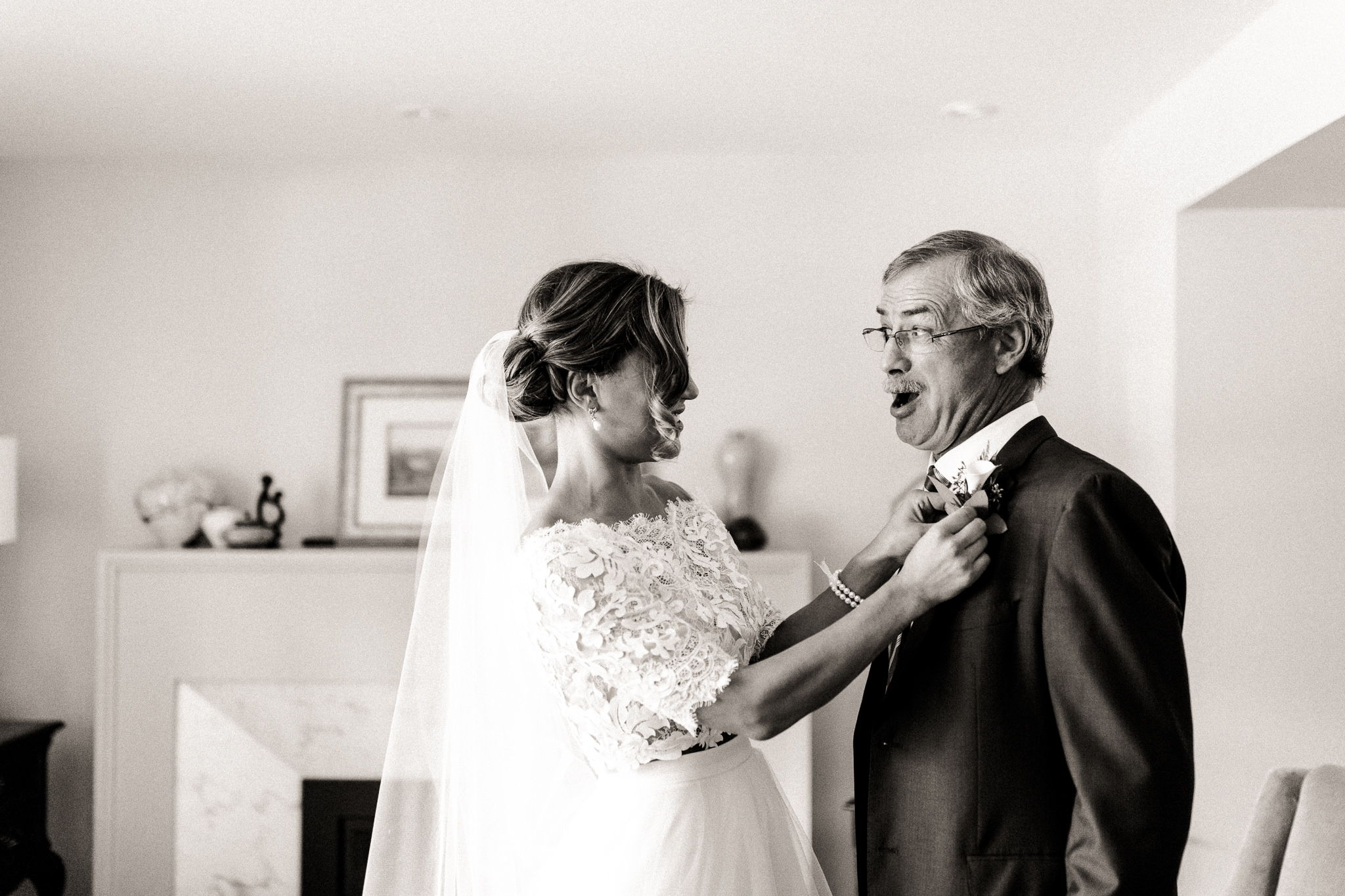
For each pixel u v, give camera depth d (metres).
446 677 1.89
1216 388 3.43
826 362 4.11
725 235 4.12
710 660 1.56
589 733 1.68
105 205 4.16
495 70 3.23
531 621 1.64
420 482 4.05
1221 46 3.07
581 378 1.70
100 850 3.78
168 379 4.14
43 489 4.14
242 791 3.80
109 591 3.80
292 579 3.82
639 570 1.65
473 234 4.13
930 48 3.07
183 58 3.14
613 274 1.71
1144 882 1.30
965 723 1.44
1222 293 3.42
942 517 1.60
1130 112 3.64
